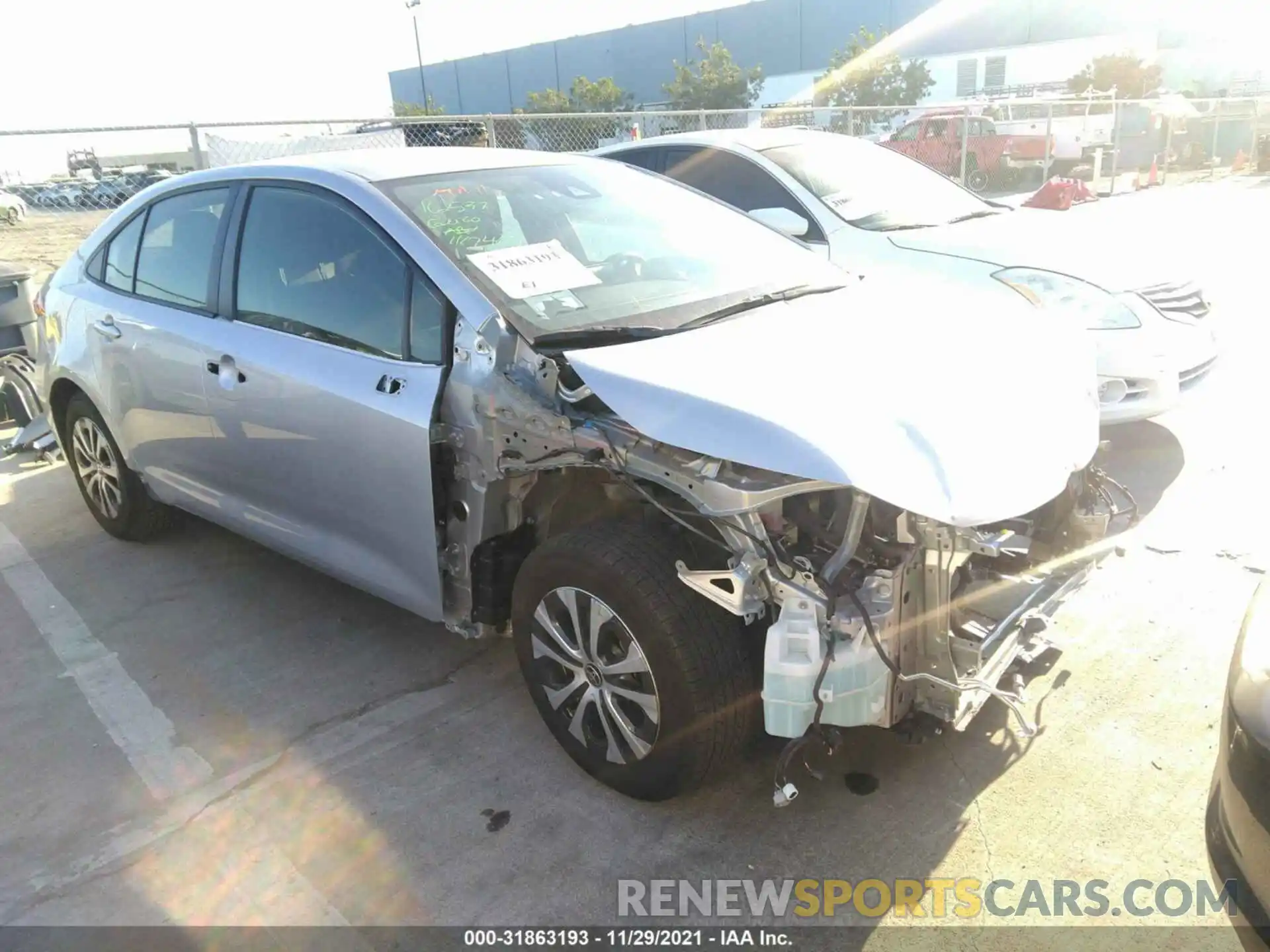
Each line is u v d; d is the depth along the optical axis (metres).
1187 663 3.29
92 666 3.67
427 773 2.97
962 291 3.72
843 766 2.89
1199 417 5.74
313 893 2.51
